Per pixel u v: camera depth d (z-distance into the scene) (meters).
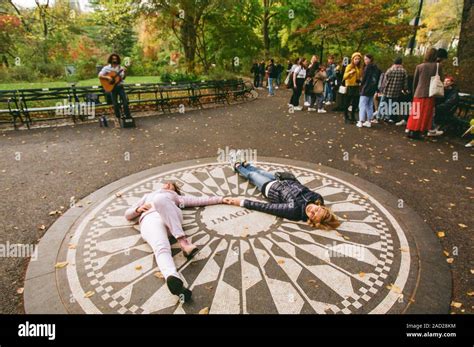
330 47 22.38
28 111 9.14
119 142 7.62
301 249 3.56
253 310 2.76
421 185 5.26
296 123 9.46
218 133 8.41
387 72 8.81
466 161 6.30
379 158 6.48
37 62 25.89
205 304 2.82
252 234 3.83
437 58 7.29
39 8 28.77
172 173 5.70
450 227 4.06
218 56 21.53
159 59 34.53
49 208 4.56
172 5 16.89
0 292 3.02
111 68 8.71
